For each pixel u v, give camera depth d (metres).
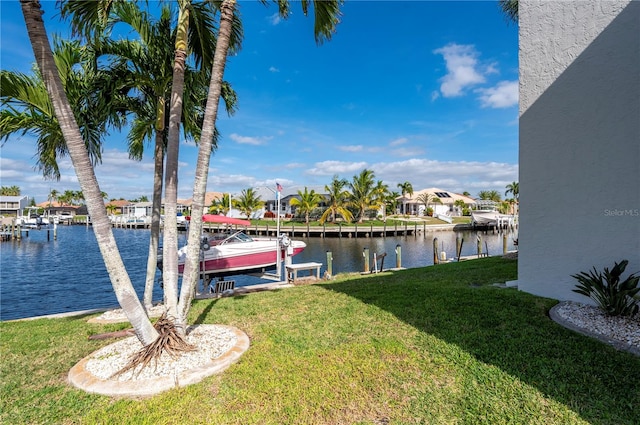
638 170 4.68
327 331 4.78
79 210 90.12
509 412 2.79
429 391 3.17
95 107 5.44
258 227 36.84
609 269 4.96
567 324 4.43
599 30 5.03
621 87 4.82
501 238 34.69
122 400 3.20
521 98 6.09
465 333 4.35
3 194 95.50
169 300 4.18
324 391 3.25
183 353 3.95
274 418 2.89
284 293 7.57
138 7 5.31
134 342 4.40
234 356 3.95
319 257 22.22
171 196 4.35
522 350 3.79
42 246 31.23
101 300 12.51
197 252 4.34
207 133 4.24
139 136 7.37
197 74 6.17
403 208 61.12
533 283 5.95
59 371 3.90
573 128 5.36
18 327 5.88
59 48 5.20
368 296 6.59
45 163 5.31
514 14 9.47
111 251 3.61
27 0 3.14
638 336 3.91
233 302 6.84
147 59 5.95
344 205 41.56
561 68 5.50
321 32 5.43
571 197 5.40
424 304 5.68
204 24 5.55
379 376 3.48
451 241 31.72
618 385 3.05
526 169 6.04
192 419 2.88
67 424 2.88
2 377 3.77
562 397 2.94
